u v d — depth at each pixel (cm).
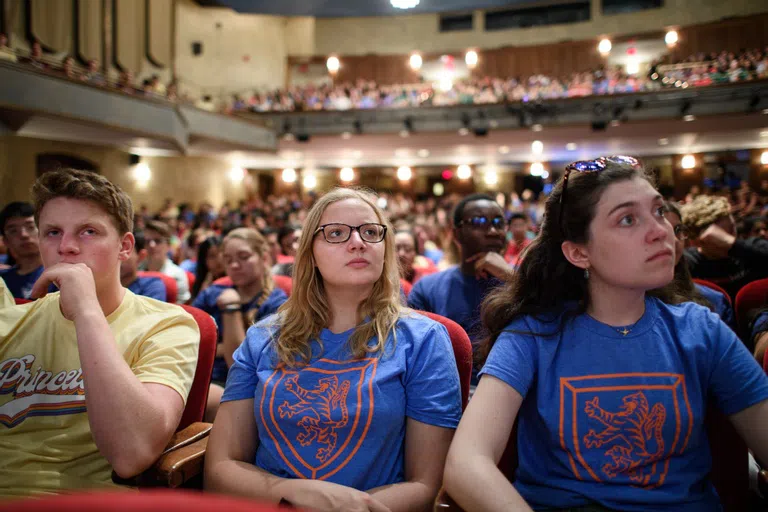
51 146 1184
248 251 248
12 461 126
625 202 116
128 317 145
